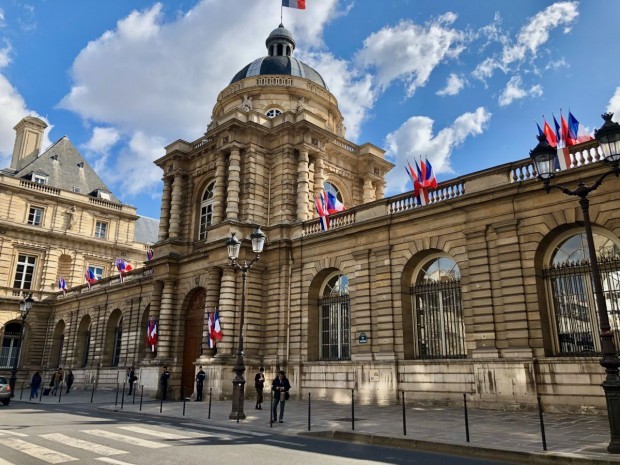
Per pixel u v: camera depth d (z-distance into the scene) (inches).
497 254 845.8
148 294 1653.5
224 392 1088.2
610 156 475.8
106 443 498.9
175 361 1309.1
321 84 1717.5
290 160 1296.8
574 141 802.2
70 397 1333.7
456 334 907.4
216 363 1104.2
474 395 824.9
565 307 792.3
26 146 2544.3
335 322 1112.2
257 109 1558.8
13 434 561.6
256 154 1300.4
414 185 973.2
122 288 1770.4
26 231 2134.6
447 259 951.0
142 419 761.0
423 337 952.3
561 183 786.8
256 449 475.2
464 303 876.0
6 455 431.2
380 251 1012.5
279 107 1576.0
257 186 1277.1
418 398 898.1
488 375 810.8
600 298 462.9
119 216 2439.7
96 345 1836.9
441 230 932.0
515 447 459.8
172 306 1357.0
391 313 970.1
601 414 697.0
